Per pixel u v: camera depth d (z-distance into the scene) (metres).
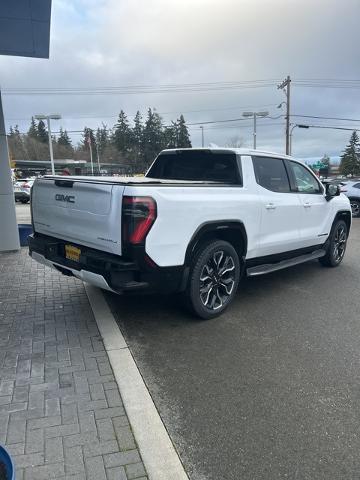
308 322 4.86
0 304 5.12
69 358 3.74
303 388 3.42
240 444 2.73
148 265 3.91
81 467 2.44
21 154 104.06
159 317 4.89
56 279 6.23
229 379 3.54
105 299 5.35
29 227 9.16
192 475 2.46
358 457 2.63
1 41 7.94
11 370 3.51
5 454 1.97
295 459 2.61
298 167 6.30
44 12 6.68
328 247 7.31
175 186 4.12
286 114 37.72
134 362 3.69
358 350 4.14
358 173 82.25
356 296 5.88
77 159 107.25
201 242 4.61
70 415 2.91
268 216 5.39
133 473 2.42
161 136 90.00
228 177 5.25
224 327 4.65
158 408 3.10
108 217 3.91
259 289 6.15
